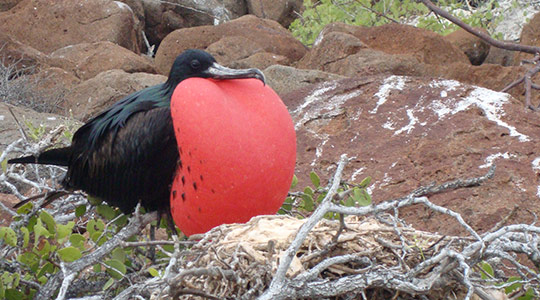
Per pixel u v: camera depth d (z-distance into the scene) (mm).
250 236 5965
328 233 6012
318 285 5406
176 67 7344
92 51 18891
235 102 6770
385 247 5945
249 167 6691
